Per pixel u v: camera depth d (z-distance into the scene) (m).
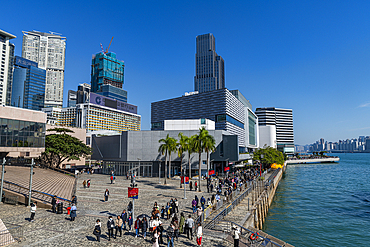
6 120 47.41
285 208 49.47
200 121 87.19
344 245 31.02
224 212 26.41
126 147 70.94
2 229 16.83
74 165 85.38
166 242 17.94
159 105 178.12
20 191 29.77
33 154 52.53
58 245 16.66
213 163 71.44
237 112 147.62
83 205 28.95
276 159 97.75
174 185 48.44
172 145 56.69
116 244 17.14
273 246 18.45
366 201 56.03
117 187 44.06
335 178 99.06
